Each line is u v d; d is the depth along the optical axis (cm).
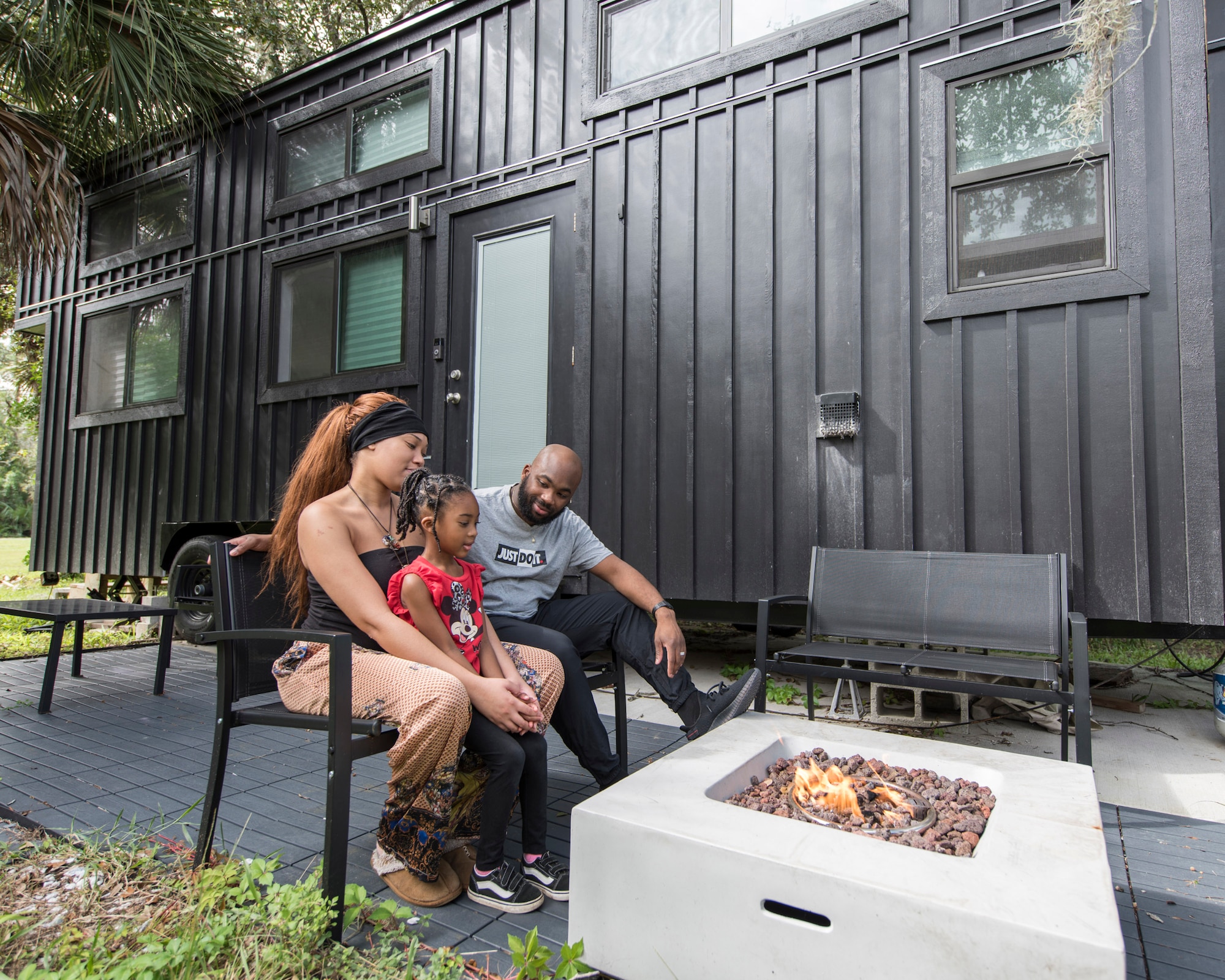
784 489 345
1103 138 287
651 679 225
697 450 370
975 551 300
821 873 115
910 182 325
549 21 447
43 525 714
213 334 595
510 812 169
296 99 568
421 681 158
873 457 324
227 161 602
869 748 179
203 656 475
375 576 182
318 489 195
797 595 333
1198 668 443
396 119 512
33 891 169
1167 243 272
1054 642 246
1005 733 313
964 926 104
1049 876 114
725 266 368
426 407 478
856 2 349
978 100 315
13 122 501
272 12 889
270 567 192
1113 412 277
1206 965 150
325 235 532
